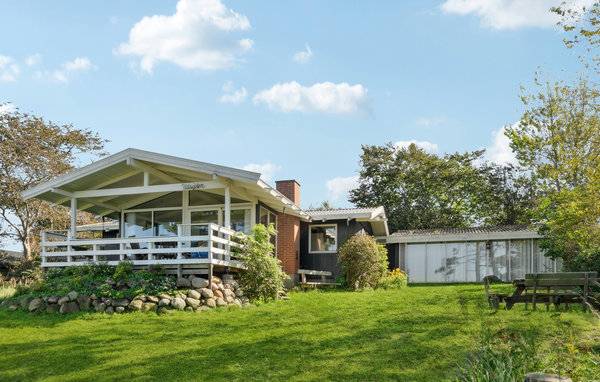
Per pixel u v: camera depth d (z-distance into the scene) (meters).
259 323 10.57
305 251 21.44
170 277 12.91
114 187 17.22
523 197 35.12
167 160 14.75
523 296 10.63
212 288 12.85
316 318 11.07
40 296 12.13
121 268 12.80
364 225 22.66
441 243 24.27
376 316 11.11
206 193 17.67
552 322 9.08
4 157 25.30
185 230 17.45
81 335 9.50
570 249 17.30
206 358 7.98
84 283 12.45
